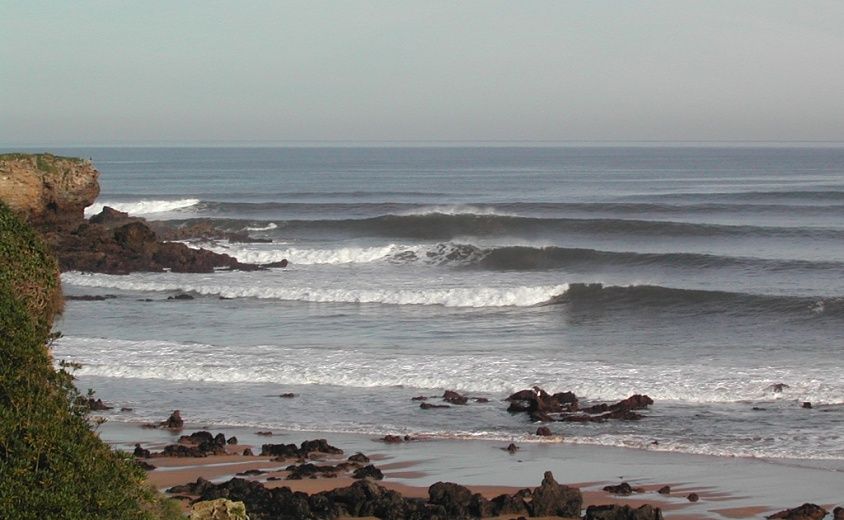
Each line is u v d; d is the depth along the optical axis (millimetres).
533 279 66250
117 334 48000
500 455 29344
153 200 118688
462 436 31188
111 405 34781
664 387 36406
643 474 27547
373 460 28797
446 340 46844
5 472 15523
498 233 90812
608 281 63750
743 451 29594
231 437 30484
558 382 37219
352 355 42219
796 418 32844
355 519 23734
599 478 27219
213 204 113125
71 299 59094
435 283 64188
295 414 33750
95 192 83250
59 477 15891
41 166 79562
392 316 53906
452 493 24812
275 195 137625
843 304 53812
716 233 87312
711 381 37219
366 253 75750
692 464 28453
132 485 17406
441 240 88438
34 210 78562
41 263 23484
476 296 58000
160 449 29562
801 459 28781
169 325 50719
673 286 62656
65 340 45125
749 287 62219
